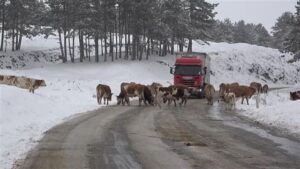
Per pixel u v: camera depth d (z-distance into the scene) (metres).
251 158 10.82
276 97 37.69
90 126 16.86
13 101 19.92
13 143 12.55
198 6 74.38
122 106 26.83
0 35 88.50
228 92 25.83
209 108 26.38
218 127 17.06
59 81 39.47
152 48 73.44
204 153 11.44
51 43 85.12
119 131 15.56
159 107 26.72
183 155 11.14
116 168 9.59
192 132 15.54
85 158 10.69
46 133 14.84
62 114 21.12
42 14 68.12
